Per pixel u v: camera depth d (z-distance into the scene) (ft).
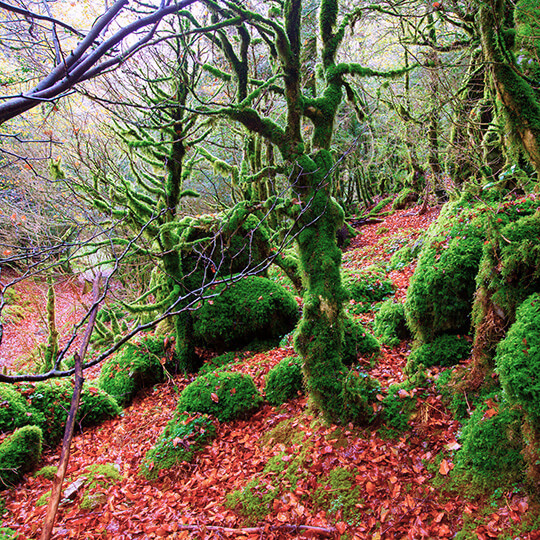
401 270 28.27
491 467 9.02
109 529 11.53
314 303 13.14
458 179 27.68
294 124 13.26
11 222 16.72
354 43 32.40
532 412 7.68
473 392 11.20
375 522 9.41
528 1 12.01
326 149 13.66
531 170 17.44
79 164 21.94
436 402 11.86
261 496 11.39
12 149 18.90
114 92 17.62
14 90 14.35
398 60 36.17
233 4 11.27
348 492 10.49
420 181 47.24
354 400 12.46
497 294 10.41
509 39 9.03
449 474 9.74
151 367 23.07
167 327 26.27
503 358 8.44
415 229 37.45
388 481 10.38
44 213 19.22
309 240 13.50
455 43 24.41
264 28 12.42
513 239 10.19
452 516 8.84
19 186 18.34
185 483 13.33
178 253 22.97
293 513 10.47
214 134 31.32
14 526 12.23
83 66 5.00
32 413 17.65
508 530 7.79
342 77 13.71
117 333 26.45
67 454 2.92
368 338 17.39
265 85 12.84
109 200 22.30
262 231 25.48
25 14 4.84
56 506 2.63
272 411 15.66
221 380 16.85
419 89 29.84
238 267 24.88
